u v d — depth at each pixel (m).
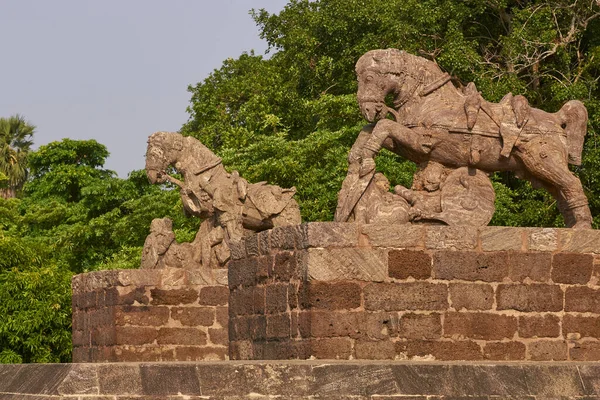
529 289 14.72
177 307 20.14
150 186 38.97
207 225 20.64
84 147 44.50
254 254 15.39
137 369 11.78
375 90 15.85
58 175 43.31
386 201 15.36
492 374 12.40
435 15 31.94
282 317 14.66
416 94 15.86
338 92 34.91
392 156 29.19
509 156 15.80
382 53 15.91
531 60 31.11
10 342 27.97
